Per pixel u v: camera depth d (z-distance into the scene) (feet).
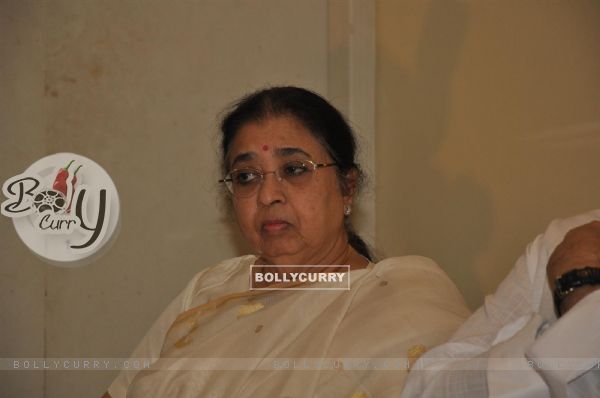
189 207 13.16
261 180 7.72
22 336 12.63
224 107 13.21
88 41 12.85
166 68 13.08
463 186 11.14
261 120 7.78
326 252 7.93
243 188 7.83
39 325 12.69
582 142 9.31
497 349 5.19
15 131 12.59
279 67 13.39
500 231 10.47
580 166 9.32
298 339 7.09
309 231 7.68
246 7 13.32
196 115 13.17
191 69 13.16
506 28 10.49
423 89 11.94
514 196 10.27
